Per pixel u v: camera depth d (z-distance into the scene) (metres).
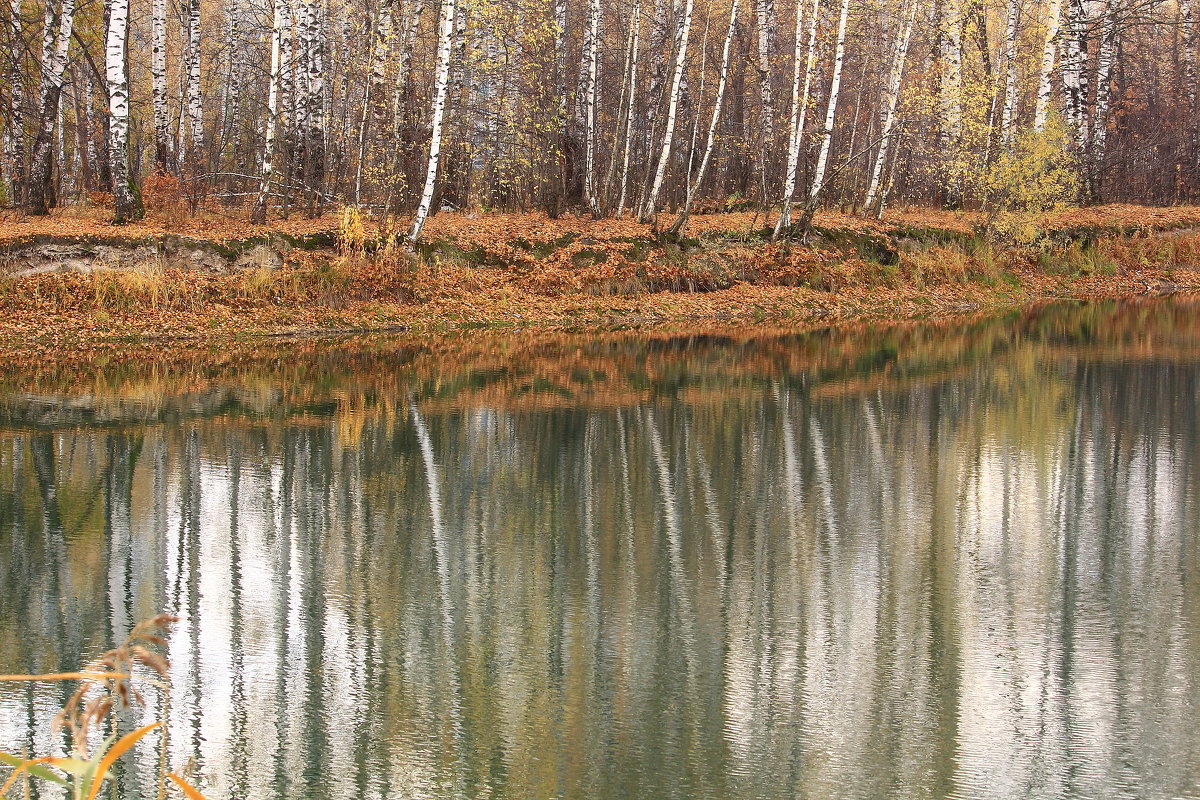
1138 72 48.28
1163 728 6.62
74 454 13.20
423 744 6.43
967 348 22.44
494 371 19.58
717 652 7.65
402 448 13.65
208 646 7.77
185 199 27.59
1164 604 8.55
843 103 41.34
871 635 7.97
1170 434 14.34
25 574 9.21
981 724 6.65
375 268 25.48
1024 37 38.53
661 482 12.12
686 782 6.00
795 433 14.49
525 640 7.85
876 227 31.53
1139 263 33.62
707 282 29.03
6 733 6.60
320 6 29.48
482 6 28.09
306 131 28.58
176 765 6.24
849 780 6.04
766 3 32.75
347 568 9.34
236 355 20.91
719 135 35.78
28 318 21.69
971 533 10.30
